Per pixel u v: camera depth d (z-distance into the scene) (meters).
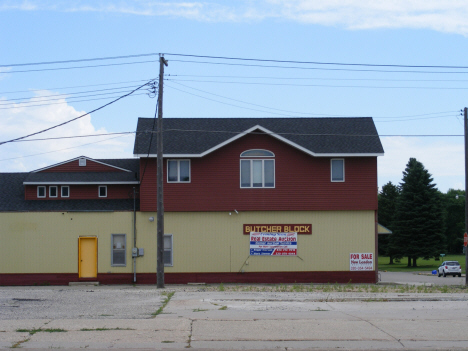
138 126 31.92
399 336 11.38
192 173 29.77
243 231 29.70
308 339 11.09
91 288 26.20
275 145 29.97
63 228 29.36
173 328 12.03
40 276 29.08
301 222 29.78
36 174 32.09
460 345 10.66
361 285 27.08
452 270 49.62
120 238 29.53
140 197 29.67
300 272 29.56
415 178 69.38
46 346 10.41
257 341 10.91
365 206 29.81
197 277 29.42
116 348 10.30
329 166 29.97
